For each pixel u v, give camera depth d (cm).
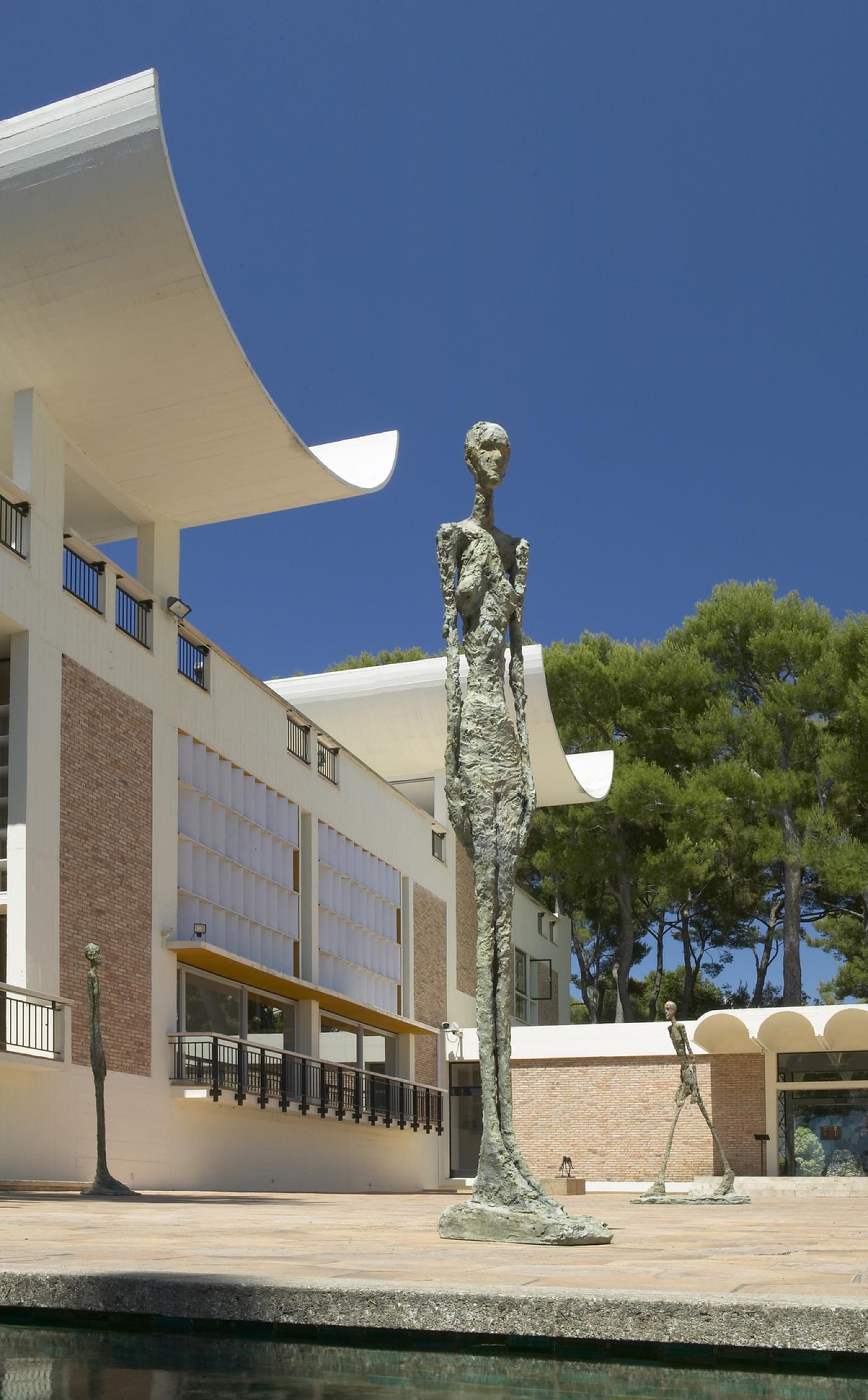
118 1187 1686
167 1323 443
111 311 2039
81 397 2206
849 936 4194
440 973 3884
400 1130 3441
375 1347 420
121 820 2288
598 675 4344
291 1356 413
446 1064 3859
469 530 813
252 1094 2591
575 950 5191
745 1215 1331
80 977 2122
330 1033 3288
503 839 775
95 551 2314
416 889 3762
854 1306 386
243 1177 2605
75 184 1912
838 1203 1952
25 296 2023
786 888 4053
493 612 805
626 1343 404
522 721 798
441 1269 498
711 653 4403
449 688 797
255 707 2869
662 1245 689
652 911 4747
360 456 2708
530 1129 3416
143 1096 2272
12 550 2048
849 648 4019
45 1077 2002
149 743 2408
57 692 2133
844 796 4016
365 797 3441
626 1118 3347
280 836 2936
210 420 2288
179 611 2541
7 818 2073
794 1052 3225
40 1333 444
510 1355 411
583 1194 2155
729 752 4225
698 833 4041
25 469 2148
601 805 4297
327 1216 1081
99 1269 466
